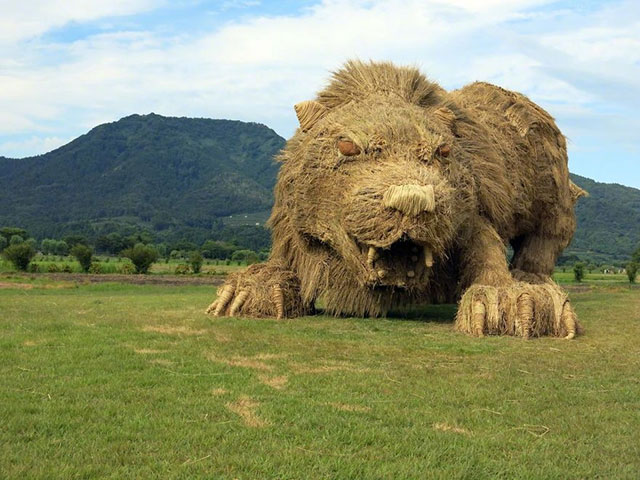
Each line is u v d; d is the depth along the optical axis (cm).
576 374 576
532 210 1191
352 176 796
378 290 883
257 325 831
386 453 379
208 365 582
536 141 1177
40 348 655
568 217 1270
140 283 2567
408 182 713
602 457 379
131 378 530
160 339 713
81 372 550
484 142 983
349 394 495
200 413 441
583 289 2262
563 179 1243
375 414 446
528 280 1113
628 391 517
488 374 566
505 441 401
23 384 509
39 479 334
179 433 402
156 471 349
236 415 440
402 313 1032
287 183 890
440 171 803
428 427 425
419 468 358
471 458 373
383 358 631
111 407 451
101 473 346
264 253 7400
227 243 8794
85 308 1098
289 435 404
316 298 944
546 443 400
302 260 942
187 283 2600
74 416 432
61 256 7312
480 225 931
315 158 837
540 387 525
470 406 471
